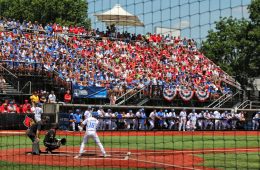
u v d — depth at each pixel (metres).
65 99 36.34
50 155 18.50
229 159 18.27
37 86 37.97
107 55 43.78
